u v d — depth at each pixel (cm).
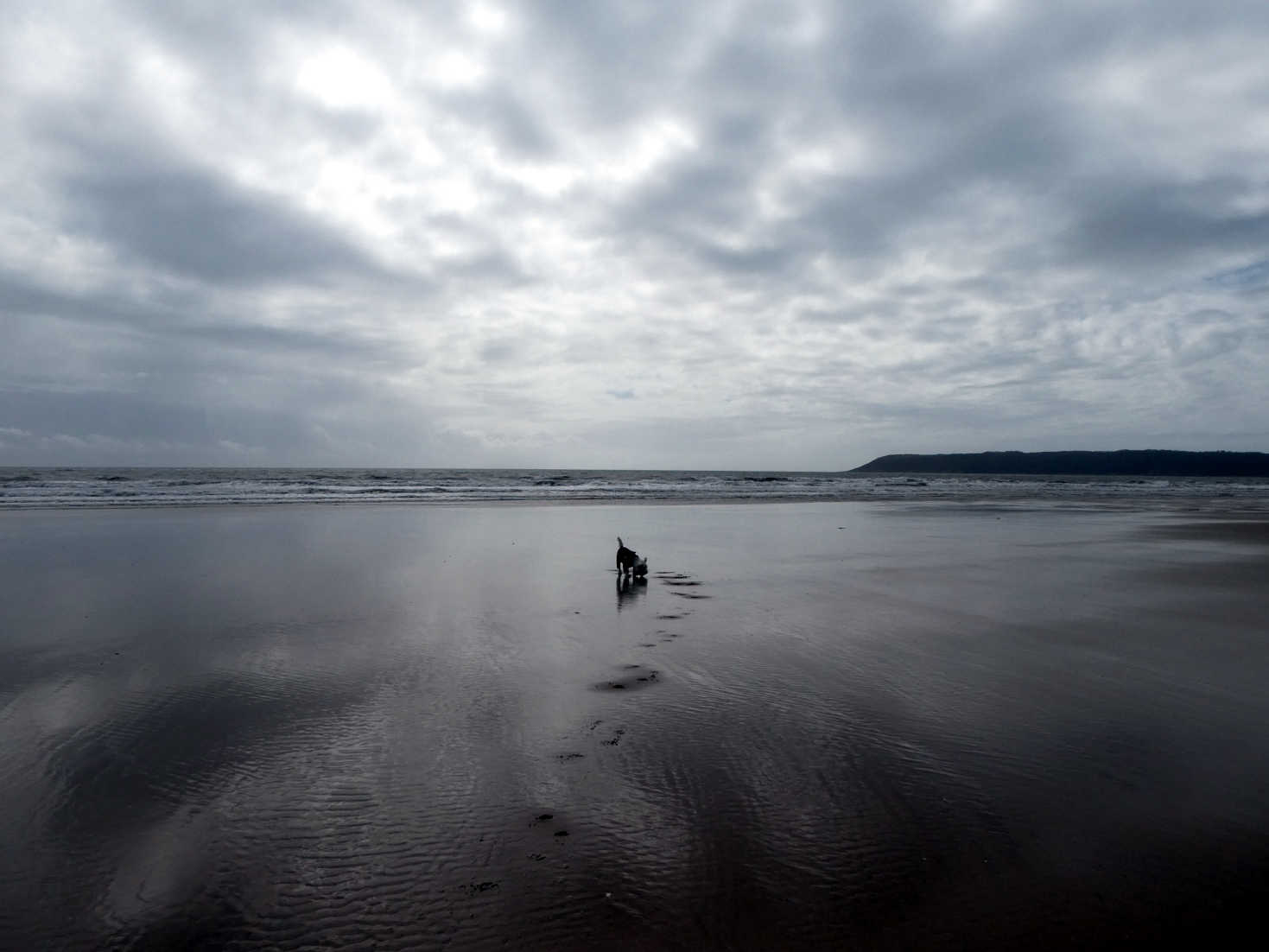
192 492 4403
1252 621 1070
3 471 11156
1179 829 471
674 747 595
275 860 432
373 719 652
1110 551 1931
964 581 1410
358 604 1142
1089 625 1035
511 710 677
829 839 458
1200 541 2225
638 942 362
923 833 465
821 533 2430
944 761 572
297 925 374
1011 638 963
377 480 7362
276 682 750
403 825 471
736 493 5606
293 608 1102
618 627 1005
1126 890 407
